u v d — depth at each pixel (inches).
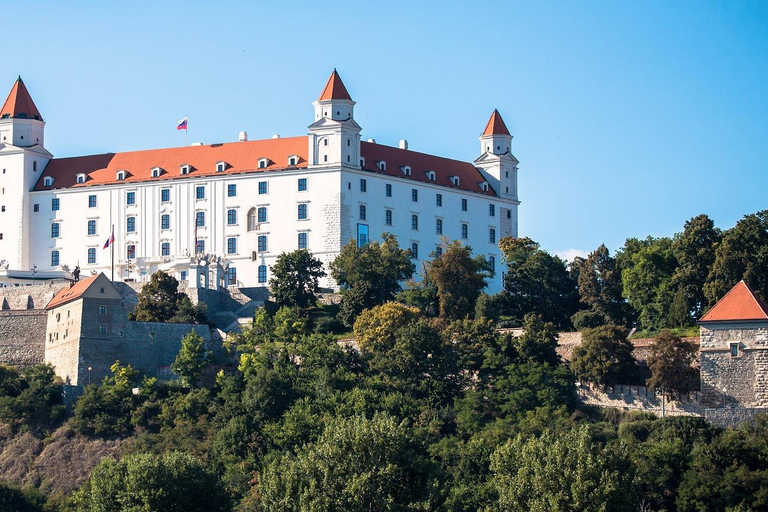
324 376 7180.1
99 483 5871.1
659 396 6889.8
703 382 6781.5
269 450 6707.7
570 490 5388.8
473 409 6973.4
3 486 6505.9
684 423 6599.4
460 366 7347.4
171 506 5738.2
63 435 7106.3
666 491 6156.5
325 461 5506.9
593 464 5462.6
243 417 6924.2
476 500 5821.9
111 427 7111.2
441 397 7214.6
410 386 7209.6
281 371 7278.5
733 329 6756.9
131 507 5659.5
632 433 6633.9
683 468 6235.2
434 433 6796.3
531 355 7362.2
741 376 6712.6
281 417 6939.0
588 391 7101.4
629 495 5442.9
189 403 7160.4
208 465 6619.1
